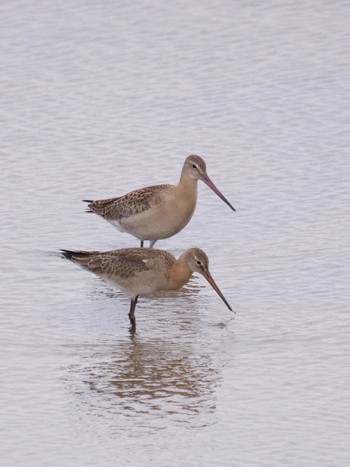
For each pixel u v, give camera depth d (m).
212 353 14.95
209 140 22.14
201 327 15.79
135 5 27.25
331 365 14.45
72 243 18.66
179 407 13.58
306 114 22.75
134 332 15.72
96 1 27.47
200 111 23.22
